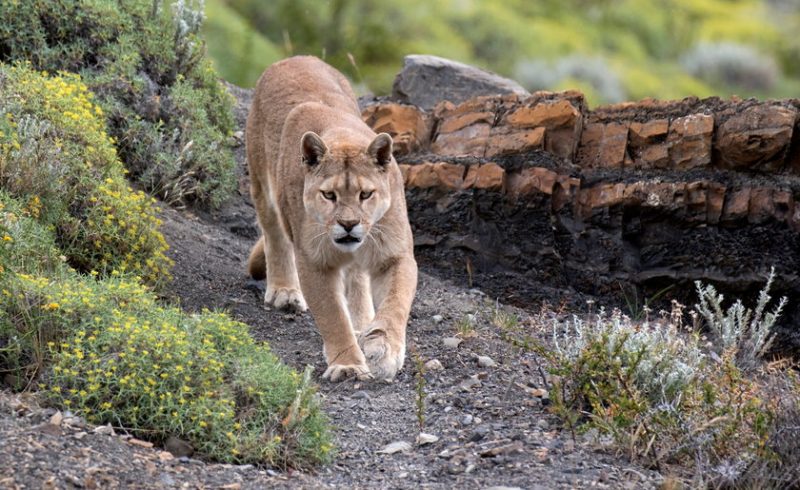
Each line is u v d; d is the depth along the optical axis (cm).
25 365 938
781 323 1448
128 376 880
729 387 997
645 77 3688
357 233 1137
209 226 1612
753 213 1467
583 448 930
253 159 1408
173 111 1689
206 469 830
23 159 1223
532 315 1441
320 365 1189
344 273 1256
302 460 892
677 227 1498
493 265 1534
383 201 1171
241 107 1997
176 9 1880
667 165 1532
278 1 3225
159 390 889
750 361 1276
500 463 891
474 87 1980
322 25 3200
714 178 1506
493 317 1370
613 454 920
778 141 1464
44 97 1384
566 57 3662
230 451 868
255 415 919
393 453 940
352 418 1031
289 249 1401
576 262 1528
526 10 4059
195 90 1767
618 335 1077
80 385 898
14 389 910
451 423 1005
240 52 2809
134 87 1656
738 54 4069
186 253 1459
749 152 1477
